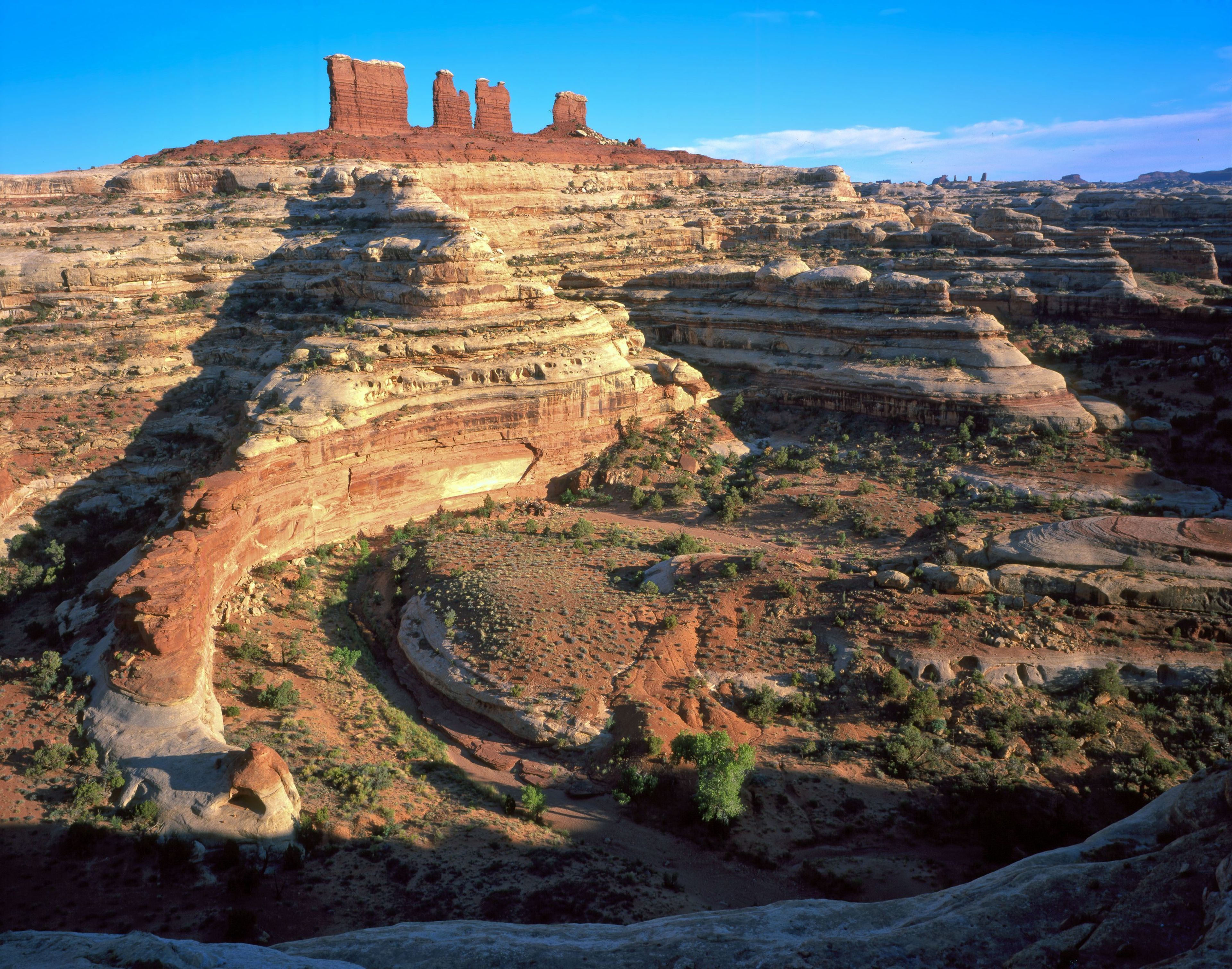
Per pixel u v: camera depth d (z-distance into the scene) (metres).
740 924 21.39
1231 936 14.45
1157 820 23.95
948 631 36.53
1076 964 16.19
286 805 27.45
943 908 21.09
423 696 38.28
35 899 24.02
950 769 31.55
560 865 26.94
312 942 21.02
